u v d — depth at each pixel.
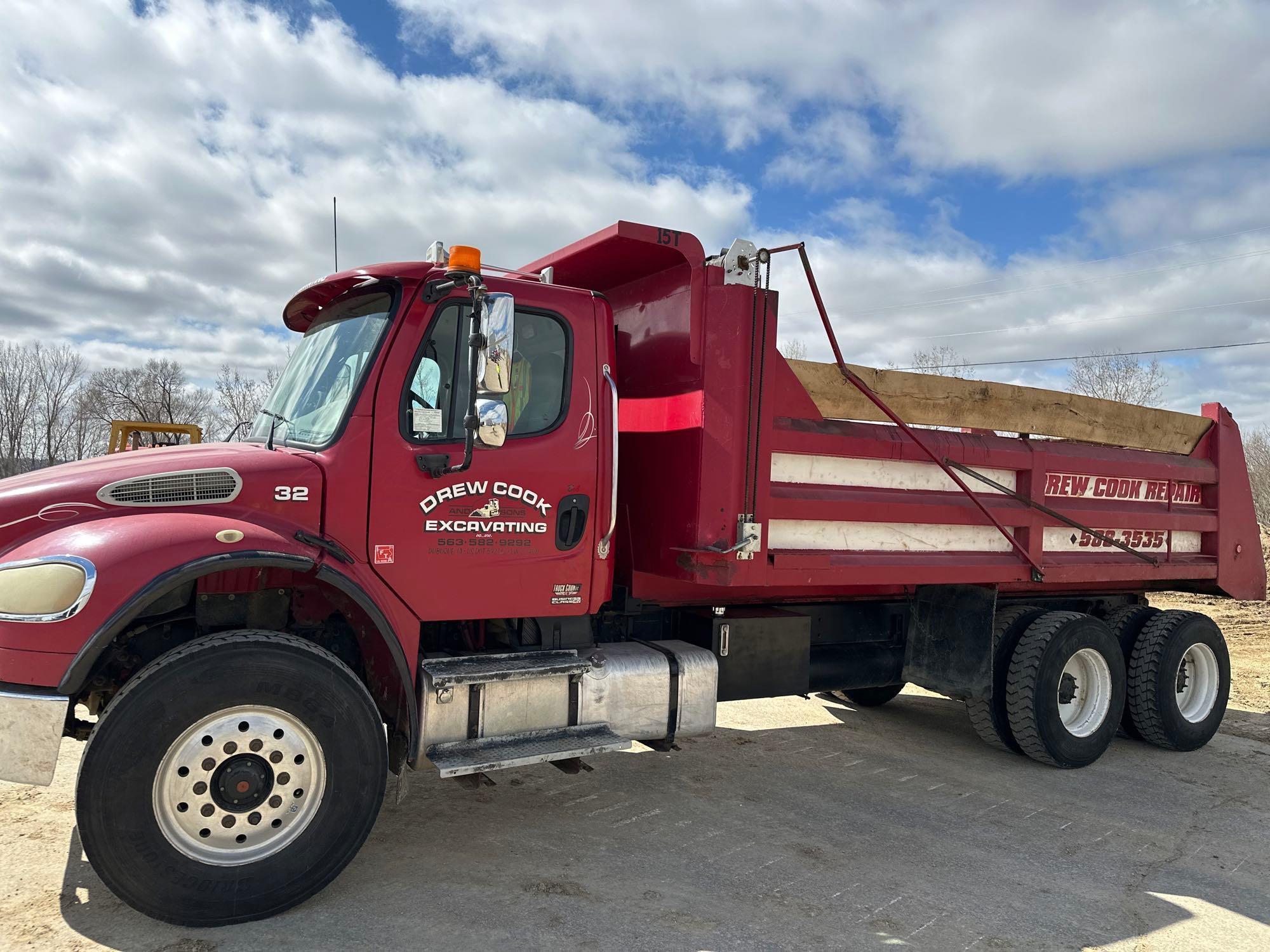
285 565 3.41
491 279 4.18
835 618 6.09
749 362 4.54
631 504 5.04
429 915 3.52
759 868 4.17
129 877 3.16
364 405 3.79
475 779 4.06
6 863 3.85
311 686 3.41
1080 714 6.32
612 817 4.79
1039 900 3.98
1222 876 4.37
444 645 4.41
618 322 5.24
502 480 4.08
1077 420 6.11
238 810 3.36
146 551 3.23
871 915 3.73
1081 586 6.95
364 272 3.94
